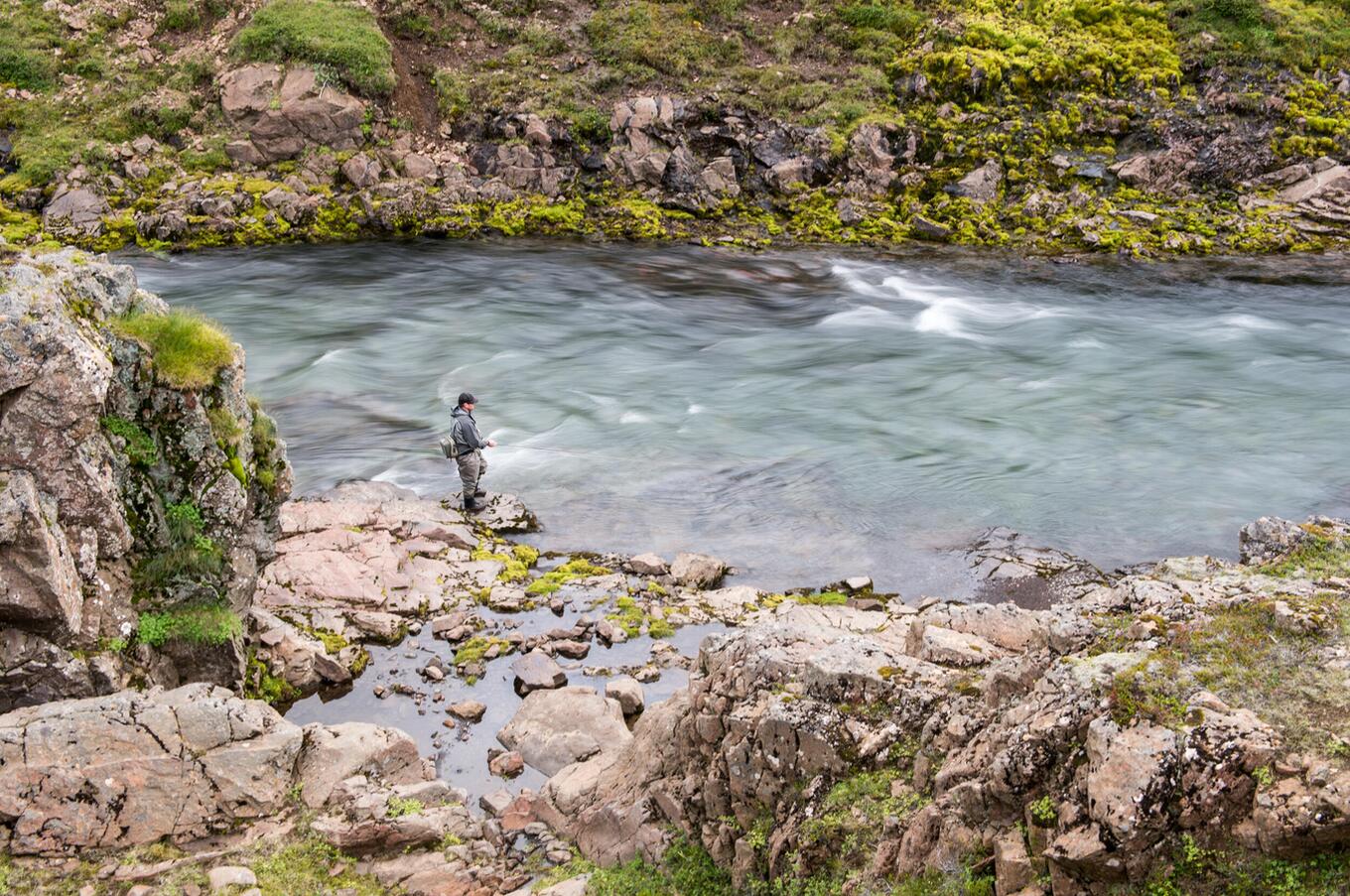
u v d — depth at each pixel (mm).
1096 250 28688
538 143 31594
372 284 25734
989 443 17391
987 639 8484
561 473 16375
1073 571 13414
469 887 8172
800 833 7172
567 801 9141
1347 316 23672
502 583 13297
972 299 25156
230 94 31016
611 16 35188
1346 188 30000
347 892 7930
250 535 10500
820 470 16484
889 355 21562
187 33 34156
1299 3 35219
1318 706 5824
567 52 34344
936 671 7707
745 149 31688
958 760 6680
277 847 8219
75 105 31672
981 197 30578
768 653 8133
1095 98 32125
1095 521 14734
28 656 8617
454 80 32875
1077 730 6078
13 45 32656
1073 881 5652
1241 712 5766
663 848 8172
